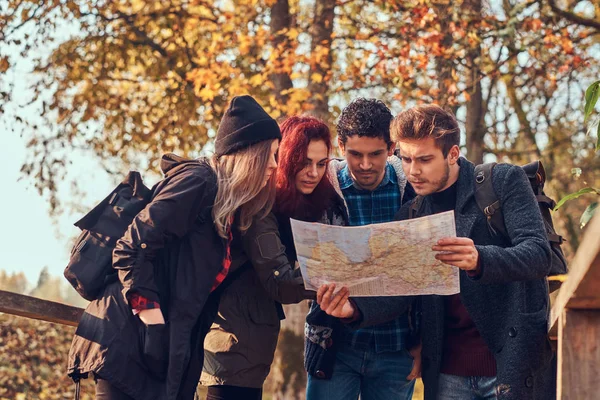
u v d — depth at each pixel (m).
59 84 12.90
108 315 3.07
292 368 10.33
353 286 3.02
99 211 3.23
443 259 2.87
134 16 12.89
